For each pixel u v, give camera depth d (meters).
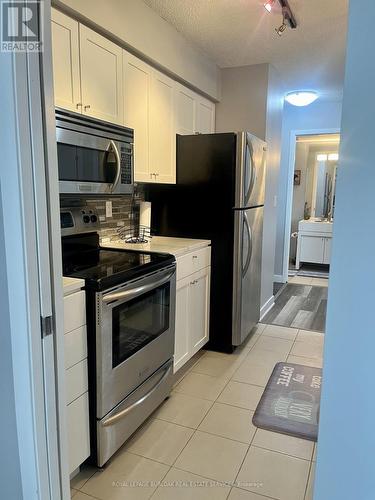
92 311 1.66
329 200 6.55
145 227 2.97
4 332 1.15
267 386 2.57
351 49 0.94
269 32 2.77
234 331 3.06
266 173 3.75
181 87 2.98
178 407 2.32
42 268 1.14
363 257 0.99
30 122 1.06
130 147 2.22
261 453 1.92
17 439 1.21
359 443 1.07
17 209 1.07
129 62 2.30
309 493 1.66
